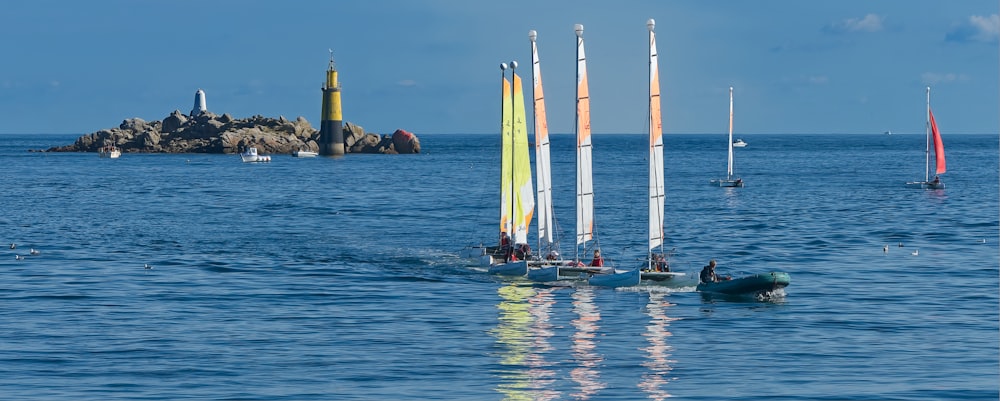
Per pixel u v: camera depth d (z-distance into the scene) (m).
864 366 158.00
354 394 141.38
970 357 163.75
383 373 152.50
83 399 137.88
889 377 151.75
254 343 170.75
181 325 184.88
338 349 167.00
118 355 161.62
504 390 144.38
